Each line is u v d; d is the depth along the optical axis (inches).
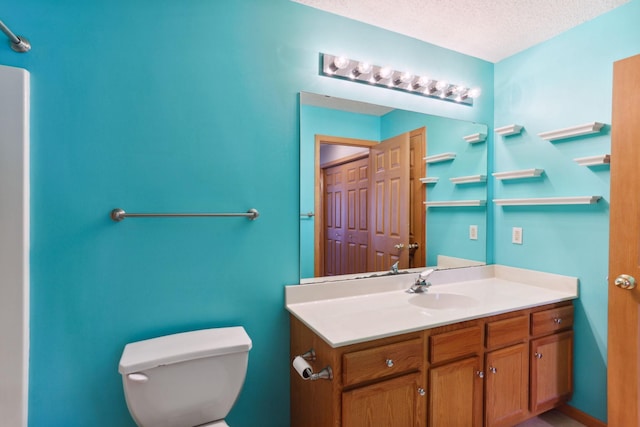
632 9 63.8
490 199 89.5
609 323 63.2
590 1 64.4
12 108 45.9
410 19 71.6
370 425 50.3
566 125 74.7
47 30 48.7
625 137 60.3
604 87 68.1
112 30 52.4
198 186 58.2
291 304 65.1
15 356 46.4
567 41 74.7
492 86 89.9
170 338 53.9
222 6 59.9
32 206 48.3
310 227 68.0
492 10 67.8
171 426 48.8
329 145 69.9
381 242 75.9
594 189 69.6
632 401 60.2
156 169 55.4
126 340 53.7
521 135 84.1
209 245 59.3
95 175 51.6
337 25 70.0
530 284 81.5
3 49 46.5
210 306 59.5
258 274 63.2
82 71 50.7
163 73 55.6
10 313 46.2
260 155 63.1
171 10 56.2
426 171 81.7
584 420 72.7
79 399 51.3
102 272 52.2
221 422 51.3
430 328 55.4
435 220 82.8
